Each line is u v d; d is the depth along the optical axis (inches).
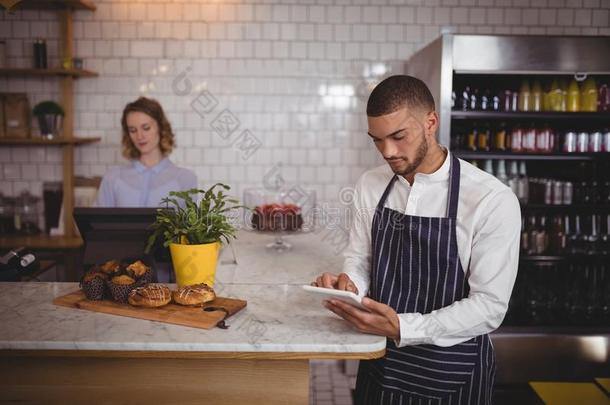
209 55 157.5
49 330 58.4
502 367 130.6
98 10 155.7
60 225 155.3
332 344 55.8
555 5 156.3
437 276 66.1
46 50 148.4
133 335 57.1
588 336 129.9
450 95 124.1
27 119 152.1
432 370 66.9
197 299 64.3
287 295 72.4
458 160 67.1
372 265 73.8
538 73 124.1
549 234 138.7
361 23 156.8
